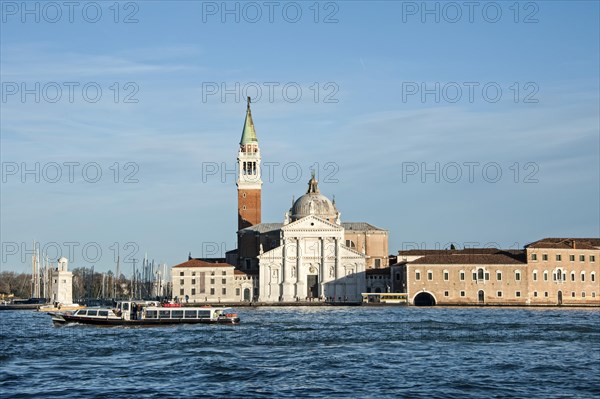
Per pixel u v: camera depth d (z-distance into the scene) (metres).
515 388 92.94
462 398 87.75
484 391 91.31
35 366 108.81
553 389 92.44
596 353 120.88
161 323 176.75
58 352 123.50
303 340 140.00
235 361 112.25
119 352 123.38
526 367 107.19
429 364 109.62
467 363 110.56
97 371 104.19
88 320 176.62
